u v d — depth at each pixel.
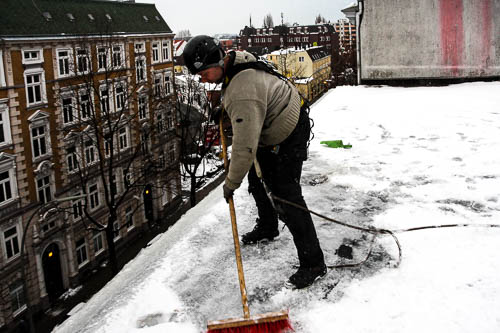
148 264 2.64
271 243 2.81
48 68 19.89
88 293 21.80
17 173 18.64
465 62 8.80
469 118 5.81
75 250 22.22
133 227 27.72
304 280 2.28
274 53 68.69
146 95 28.31
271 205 2.73
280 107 2.08
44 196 20.33
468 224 2.85
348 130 5.62
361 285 2.27
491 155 4.23
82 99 22.38
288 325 1.80
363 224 3.02
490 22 8.49
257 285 2.35
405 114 6.29
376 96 7.98
